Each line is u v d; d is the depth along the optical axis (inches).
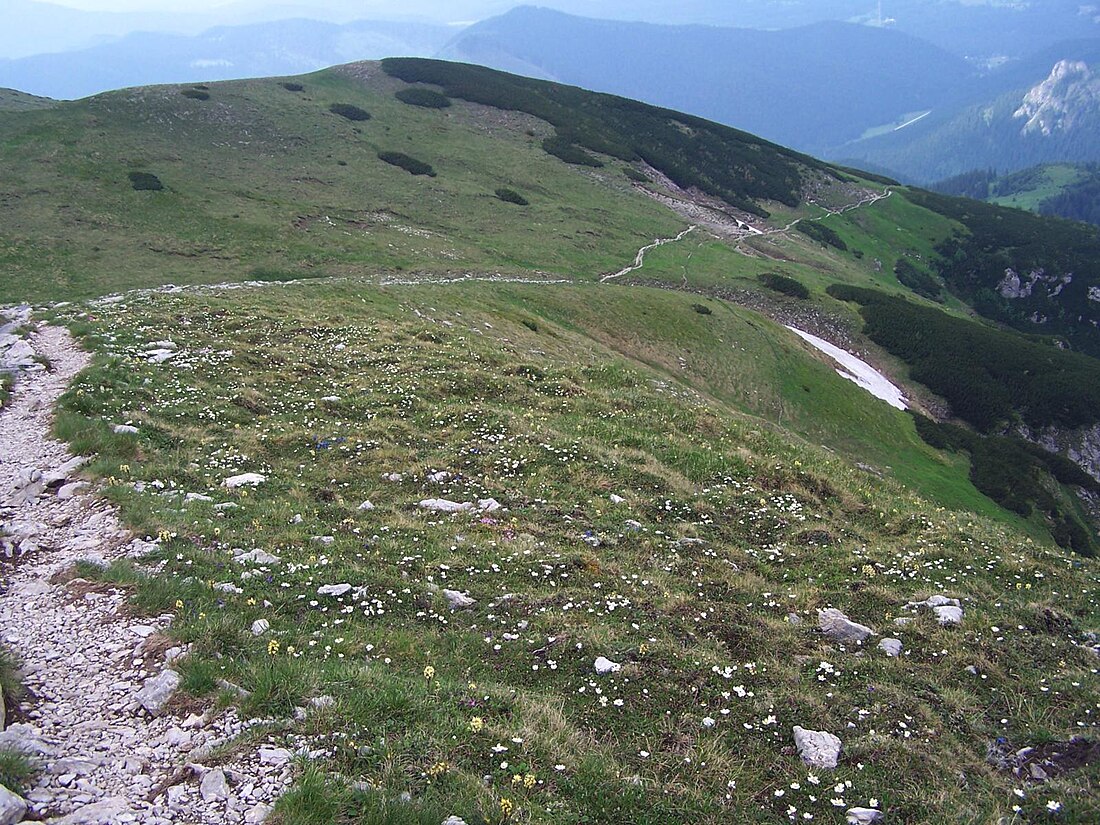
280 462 791.1
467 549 611.8
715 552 662.5
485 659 454.3
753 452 1028.5
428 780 318.7
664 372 2460.6
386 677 402.3
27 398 909.2
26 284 2076.8
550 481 795.4
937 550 680.4
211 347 1195.3
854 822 335.0
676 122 6230.3
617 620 511.8
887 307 3661.4
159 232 2586.1
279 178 3400.6
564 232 3619.6
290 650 421.7
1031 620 542.0
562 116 5408.5
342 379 1135.0
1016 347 3627.0
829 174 6545.3
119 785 301.7
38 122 3233.3
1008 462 2822.3
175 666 382.9
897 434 2741.1
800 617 548.1
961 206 7135.8
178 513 601.0
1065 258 6284.5
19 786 287.3
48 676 381.4
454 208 3604.8
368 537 617.3
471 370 1226.6
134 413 848.3
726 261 3838.6
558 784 333.4
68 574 488.7
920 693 450.0
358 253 2741.1
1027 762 391.2
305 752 323.9
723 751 378.6
